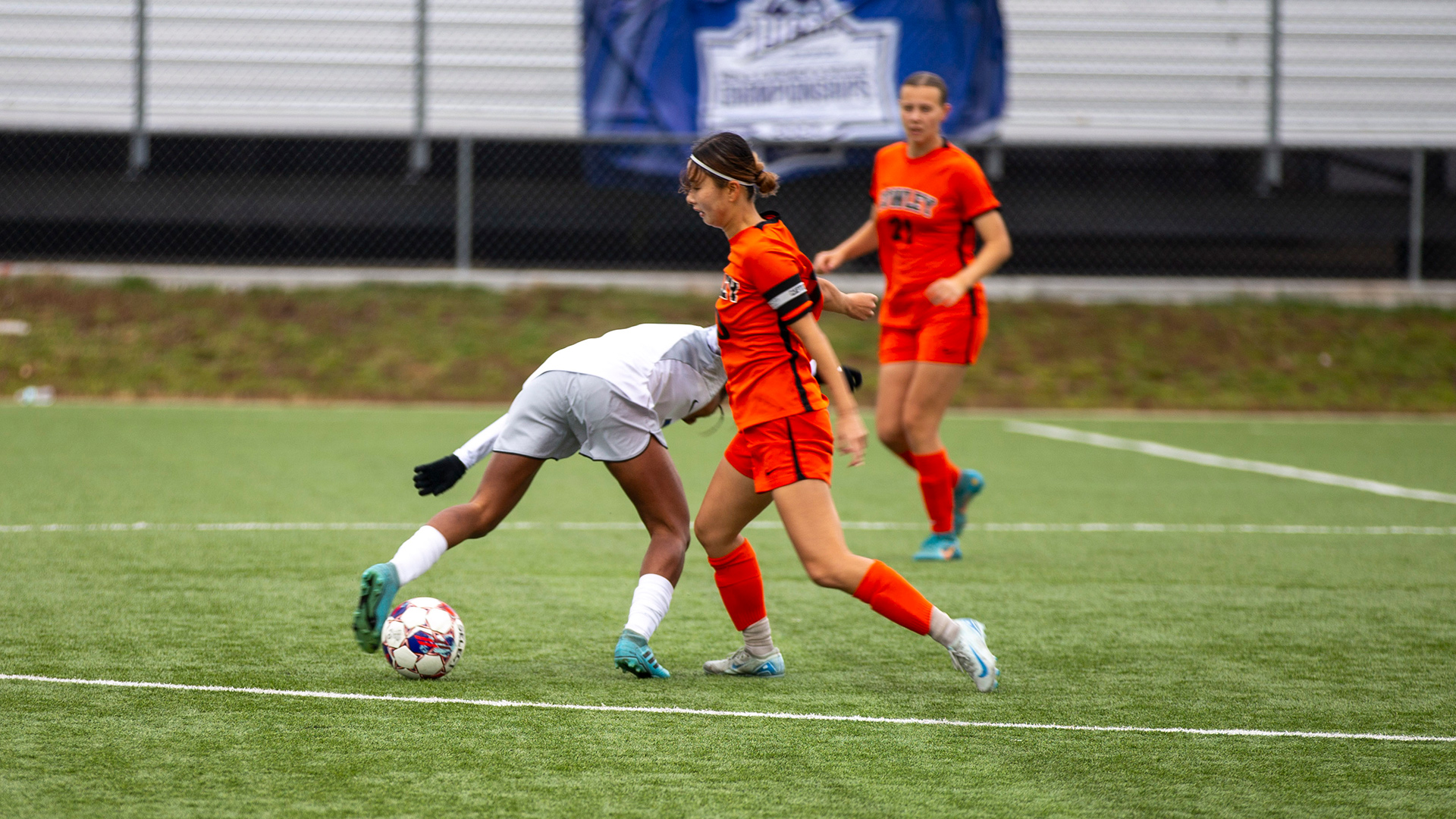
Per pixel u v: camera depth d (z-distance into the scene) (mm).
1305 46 66000
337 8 63219
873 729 14055
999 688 15906
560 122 63188
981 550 26125
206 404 49531
